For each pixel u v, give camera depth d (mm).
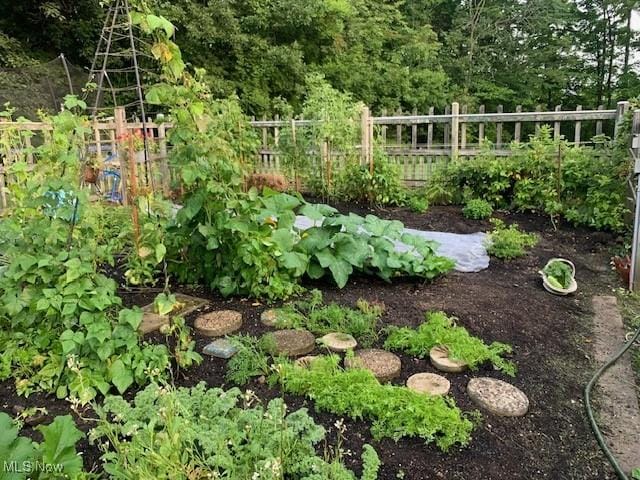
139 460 1885
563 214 6480
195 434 2033
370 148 7895
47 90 11602
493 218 6648
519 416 2451
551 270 4289
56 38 13453
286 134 8328
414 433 2227
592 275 4652
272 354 2896
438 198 7656
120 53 3225
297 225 6188
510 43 18266
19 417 2412
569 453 2262
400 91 16703
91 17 13625
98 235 4062
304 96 14742
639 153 5039
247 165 6180
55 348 2746
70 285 2645
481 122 7742
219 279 3826
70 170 3113
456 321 3363
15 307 2701
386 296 3799
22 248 2881
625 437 2389
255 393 2576
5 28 13180
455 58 18625
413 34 17750
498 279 4469
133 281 3787
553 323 3523
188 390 2475
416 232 6059
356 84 15930
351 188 7902
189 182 3393
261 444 2053
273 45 14734
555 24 18328
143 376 2617
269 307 3559
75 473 1686
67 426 1771
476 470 2104
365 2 17547
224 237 3688
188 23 13148
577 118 7102
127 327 2693
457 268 4727
